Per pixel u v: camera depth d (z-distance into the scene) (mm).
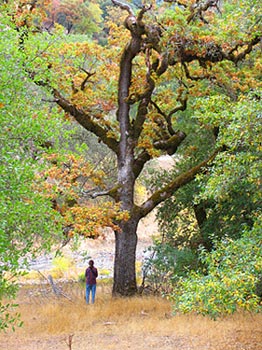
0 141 6664
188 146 19672
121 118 17422
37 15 15492
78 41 17516
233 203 16562
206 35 15531
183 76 18422
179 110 18484
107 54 17578
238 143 8539
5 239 6270
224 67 16750
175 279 16406
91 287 15992
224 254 8828
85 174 14750
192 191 18625
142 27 15938
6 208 6066
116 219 15148
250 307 7789
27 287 22094
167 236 20203
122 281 16797
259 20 11008
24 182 6738
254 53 17141
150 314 14250
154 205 17156
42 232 7082
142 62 18250
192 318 13070
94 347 11008
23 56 7328
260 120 7773
